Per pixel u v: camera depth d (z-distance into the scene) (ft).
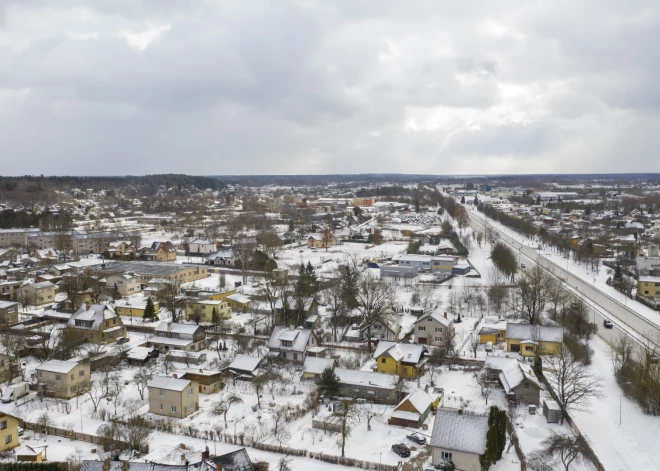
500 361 343.26
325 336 429.79
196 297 523.29
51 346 386.52
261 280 636.07
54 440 261.24
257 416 286.66
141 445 247.29
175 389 285.64
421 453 249.55
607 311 505.66
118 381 332.39
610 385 331.57
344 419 251.60
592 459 242.17
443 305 515.09
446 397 313.53
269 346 375.45
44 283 540.93
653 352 352.49
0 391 319.06
